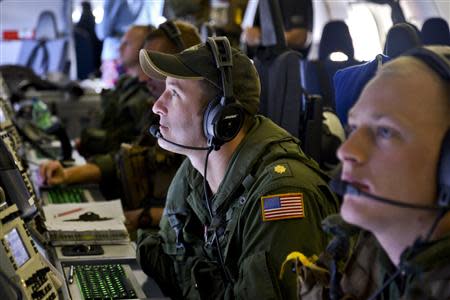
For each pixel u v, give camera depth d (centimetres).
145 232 215
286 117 248
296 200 170
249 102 182
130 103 367
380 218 98
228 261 179
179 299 199
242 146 182
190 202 196
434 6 364
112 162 327
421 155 96
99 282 195
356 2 368
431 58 97
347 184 100
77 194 303
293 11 372
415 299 100
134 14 627
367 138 98
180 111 180
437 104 95
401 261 101
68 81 546
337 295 118
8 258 142
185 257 198
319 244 169
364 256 118
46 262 174
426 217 99
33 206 186
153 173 289
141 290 193
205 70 176
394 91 97
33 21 639
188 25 286
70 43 629
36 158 383
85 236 228
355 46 334
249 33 365
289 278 163
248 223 173
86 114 512
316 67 314
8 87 491
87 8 639
